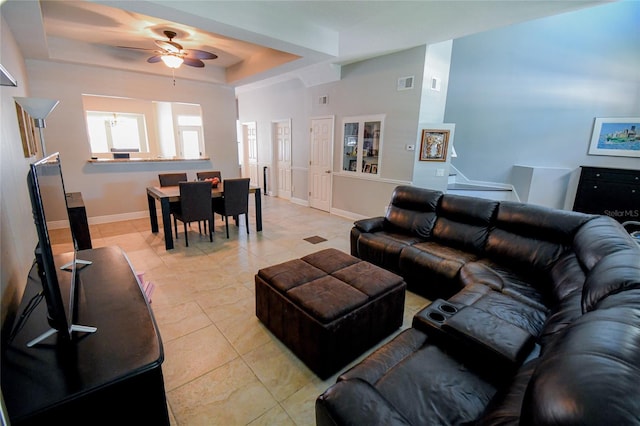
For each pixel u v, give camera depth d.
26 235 1.99
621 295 0.97
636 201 4.82
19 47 3.38
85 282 1.69
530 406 0.60
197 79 5.36
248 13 2.91
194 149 9.20
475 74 6.00
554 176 5.50
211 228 4.16
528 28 5.43
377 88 4.89
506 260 2.56
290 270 2.24
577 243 2.05
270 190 7.91
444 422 1.07
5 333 1.25
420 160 4.59
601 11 4.91
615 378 0.54
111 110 8.03
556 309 1.65
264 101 7.59
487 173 6.23
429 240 3.20
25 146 2.49
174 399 1.64
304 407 1.62
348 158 5.66
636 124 4.87
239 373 1.84
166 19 2.69
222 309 2.52
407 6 2.96
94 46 4.29
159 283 2.95
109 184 5.03
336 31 3.69
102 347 1.18
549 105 5.49
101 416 1.06
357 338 1.90
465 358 1.38
